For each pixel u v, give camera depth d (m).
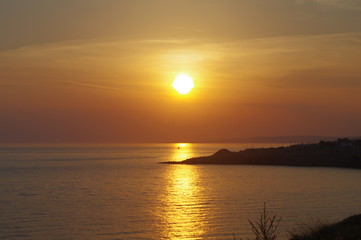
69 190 78.00
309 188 77.44
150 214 51.84
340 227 25.09
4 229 43.69
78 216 50.72
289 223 44.06
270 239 23.77
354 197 64.81
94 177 105.88
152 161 184.88
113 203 61.16
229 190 75.94
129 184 88.31
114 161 186.00
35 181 96.00
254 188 78.62
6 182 93.94
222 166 143.00
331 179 94.44
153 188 80.50
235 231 42.03
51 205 59.44
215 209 55.03
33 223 46.66
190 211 53.78
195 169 131.38
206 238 39.75
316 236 24.75
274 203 59.44
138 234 41.66
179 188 80.06
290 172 115.19
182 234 41.47
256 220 47.03
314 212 51.28
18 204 60.41
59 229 43.78
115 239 39.75
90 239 39.75
